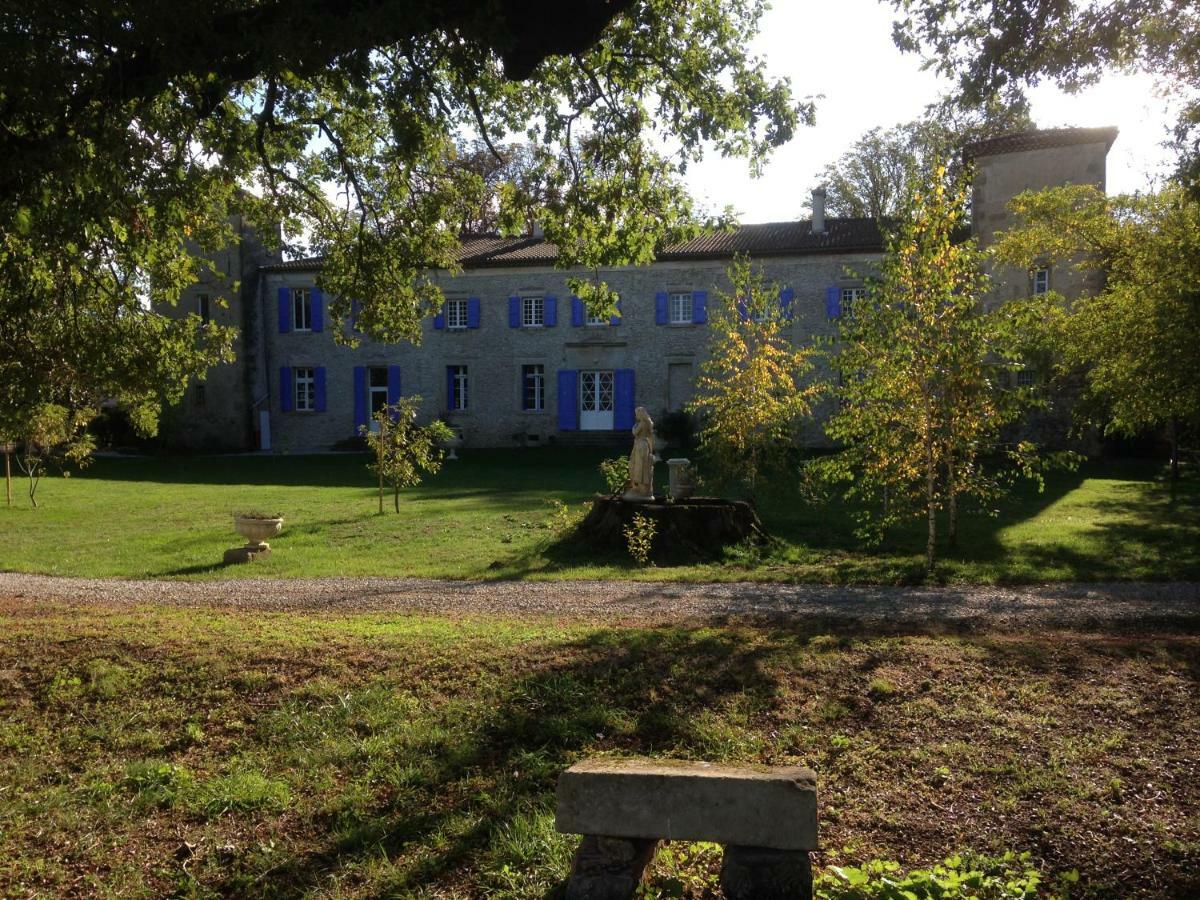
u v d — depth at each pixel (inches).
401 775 213.0
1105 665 273.1
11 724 256.2
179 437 1562.5
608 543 579.2
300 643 311.4
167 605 434.6
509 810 193.3
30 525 762.8
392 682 273.4
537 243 1551.4
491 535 661.9
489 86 408.2
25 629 346.9
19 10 236.1
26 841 192.9
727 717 242.1
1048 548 546.6
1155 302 569.6
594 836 148.7
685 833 143.4
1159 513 703.7
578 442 1459.2
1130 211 771.4
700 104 405.4
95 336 382.6
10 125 263.3
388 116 400.2
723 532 572.7
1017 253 828.6
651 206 442.9
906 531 634.2
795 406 664.4
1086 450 1122.0
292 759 227.6
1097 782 201.9
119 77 253.9
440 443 1486.2
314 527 720.3
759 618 367.9
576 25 268.8
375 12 245.3
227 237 469.7
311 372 1565.0
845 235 1371.8
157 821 200.5
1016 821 188.1
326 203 481.7
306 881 172.4
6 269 319.9
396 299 489.7
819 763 217.6
